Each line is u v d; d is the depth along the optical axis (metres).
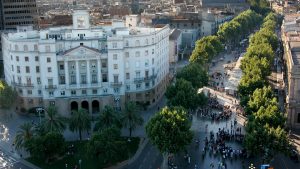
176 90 190.12
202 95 189.50
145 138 172.00
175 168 143.12
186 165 145.88
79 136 174.62
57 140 148.12
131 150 160.50
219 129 175.12
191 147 160.62
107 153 139.25
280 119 151.12
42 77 194.50
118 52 195.50
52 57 191.75
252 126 143.75
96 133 146.75
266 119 149.38
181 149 140.50
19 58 197.62
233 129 178.25
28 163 150.62
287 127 176.00
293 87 173.00
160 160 151.75
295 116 175.00
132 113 167.88
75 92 198.25
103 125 163.62
